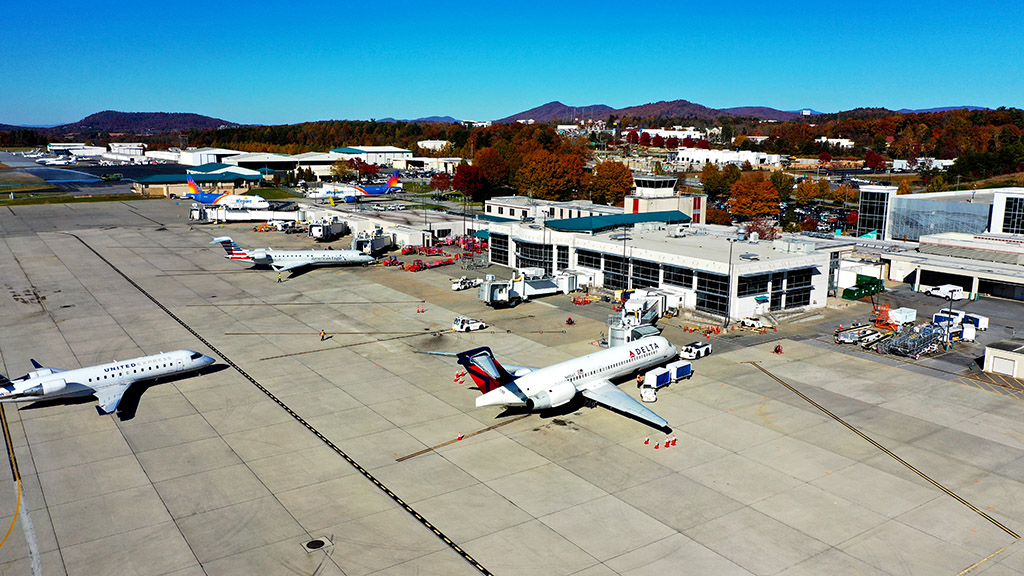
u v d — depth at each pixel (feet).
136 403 216.95
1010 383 235.81
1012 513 153.99
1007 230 434.71
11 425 199.41
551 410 213.46
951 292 355.36
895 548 140.36
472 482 167.53
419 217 599.16
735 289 310.24
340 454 182.19
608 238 394.73
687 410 212.43
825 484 166.61
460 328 299.58
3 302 347.36
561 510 154.61
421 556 137.18
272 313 330.95
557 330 302.66
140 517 150.82
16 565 133.59
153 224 629.92
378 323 313.94
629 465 176.65
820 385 234.17
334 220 588.91
